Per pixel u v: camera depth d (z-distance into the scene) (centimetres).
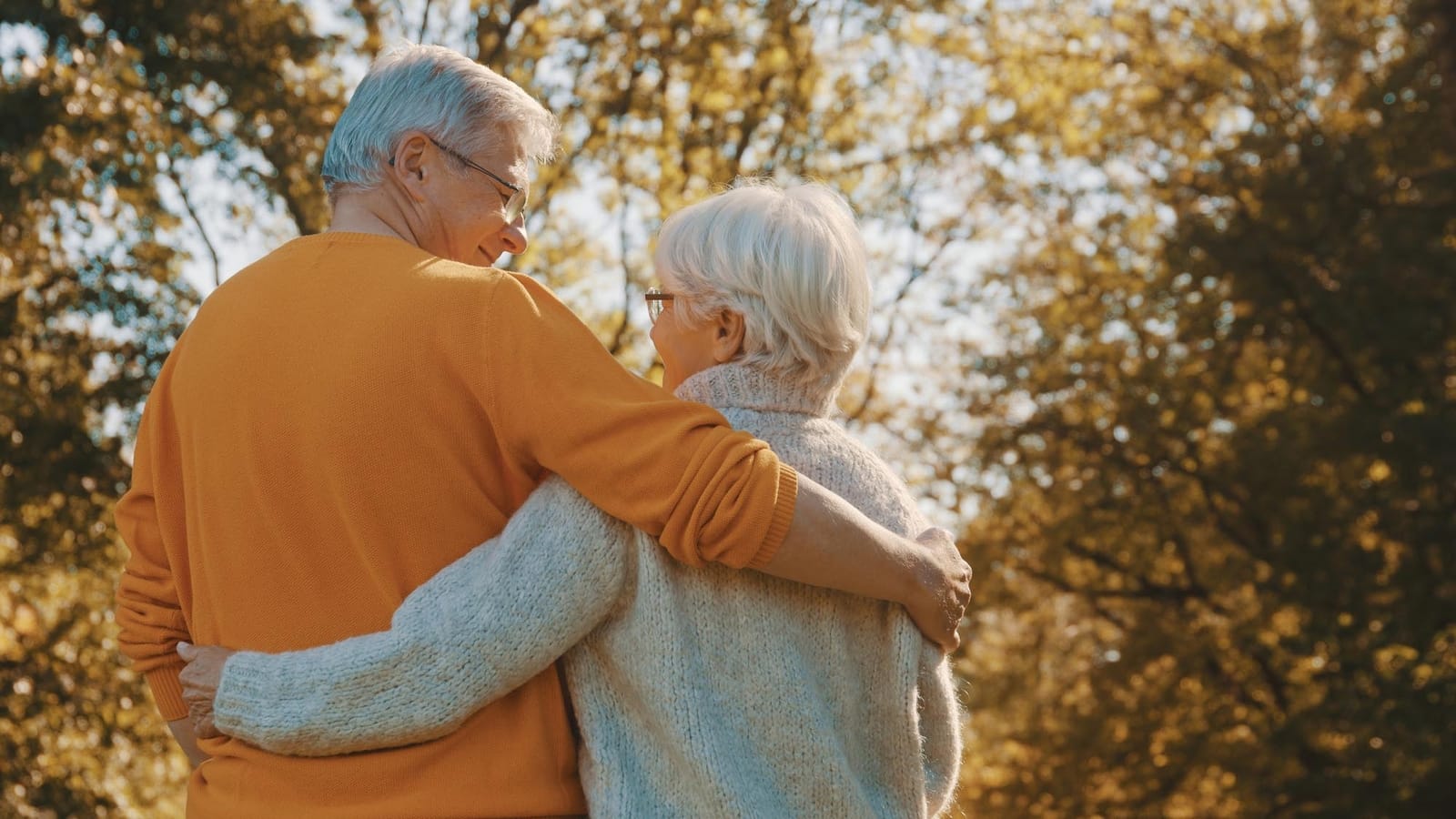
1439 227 1152
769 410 163
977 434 1391
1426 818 1095
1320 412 1233
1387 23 1295
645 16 1049
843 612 159
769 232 163
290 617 146
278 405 148
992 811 1434
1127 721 1400
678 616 149
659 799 149
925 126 1190
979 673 1524
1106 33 1277
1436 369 1209
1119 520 1375
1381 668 1132
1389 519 1170
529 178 172
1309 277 1215
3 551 966
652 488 144
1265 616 1287
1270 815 1239
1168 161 1359
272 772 144
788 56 1078
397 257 153
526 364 147
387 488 144
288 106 916
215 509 151
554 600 143
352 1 1015
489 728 145
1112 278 1375
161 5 884
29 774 908
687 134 1046
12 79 810
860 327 167
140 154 838
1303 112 1325
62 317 907
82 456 903
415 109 164
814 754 152
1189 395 1335
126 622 170
